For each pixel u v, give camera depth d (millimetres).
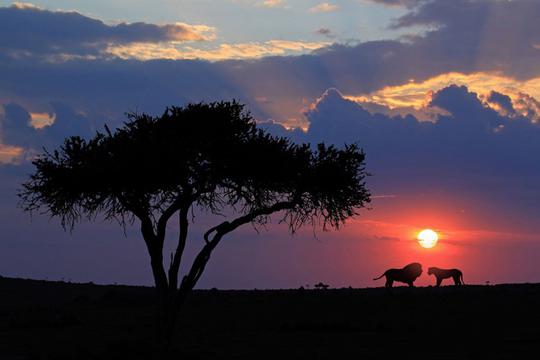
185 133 35750
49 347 39281
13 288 92125
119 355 32688
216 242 36531
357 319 51688
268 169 36094
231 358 33531
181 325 50375
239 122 36969
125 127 36812
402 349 36031
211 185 36281
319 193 37438
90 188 35625
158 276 35719
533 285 73125
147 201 35844
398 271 68688
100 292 90250
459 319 49906
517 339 39188
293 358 33500
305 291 73500
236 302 65625
